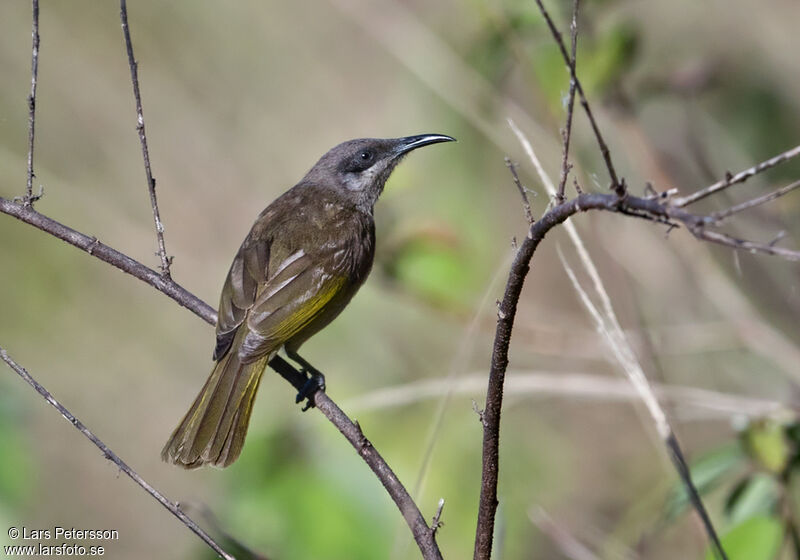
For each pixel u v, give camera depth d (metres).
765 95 13.50
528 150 7.68
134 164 16.78
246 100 17.09
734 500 7.43
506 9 10.86
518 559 11.60
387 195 10.52
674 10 14.26
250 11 17.06
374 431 10.08
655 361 10.02
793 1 13.63
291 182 16.75
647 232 12.06
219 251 16.42
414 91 15.70
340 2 13.78
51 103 16.77
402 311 14.30
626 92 11.59
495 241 13.74
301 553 8.45
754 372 11.80
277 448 8.77
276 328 8.04
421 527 5.84
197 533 5.89
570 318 13.16
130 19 16.92
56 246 16.22
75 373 16.17
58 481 15.41
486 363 13.78
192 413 7.46
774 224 11.82
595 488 13.07
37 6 7.23
